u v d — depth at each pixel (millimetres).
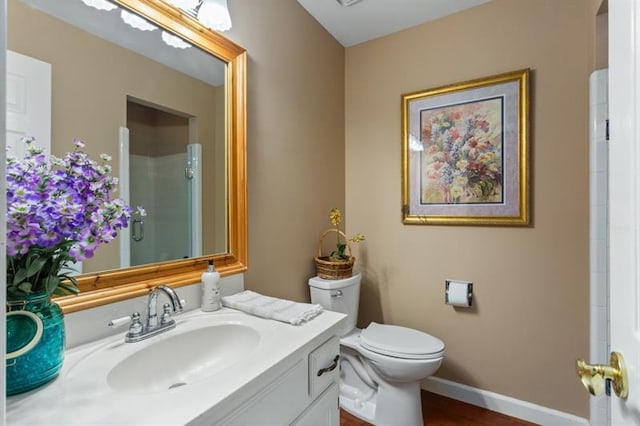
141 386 866
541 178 1727
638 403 472
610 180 586
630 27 506
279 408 842
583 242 1631
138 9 1065
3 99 426
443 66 1995
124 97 1042
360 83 2311
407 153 2102
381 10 1937
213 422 649
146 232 1094
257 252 1561
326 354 1054
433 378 2018
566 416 1662
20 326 673
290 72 1791
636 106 490
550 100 1700
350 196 2348
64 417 597
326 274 1880
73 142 911
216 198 1345
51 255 728
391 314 2182
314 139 2006
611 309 580
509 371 1807
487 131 1849
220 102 1362
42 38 856
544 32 1710
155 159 1131
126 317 959
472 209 1896
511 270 1805
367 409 1783
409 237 2117
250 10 1524
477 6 1892
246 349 1031
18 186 672
